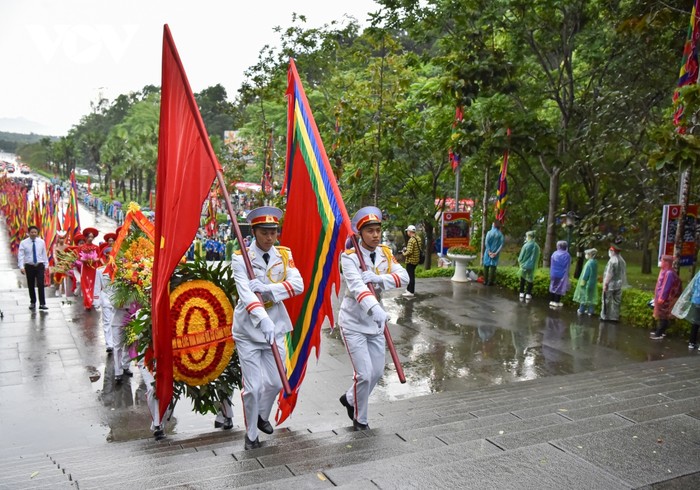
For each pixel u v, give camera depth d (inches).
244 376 233.0
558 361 430.9
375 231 254.4
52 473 200.5
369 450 184.1
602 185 742.5
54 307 587.8
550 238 735.1
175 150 249.0
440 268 816.3
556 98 698.8
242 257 229.1
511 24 663.8
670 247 498.0
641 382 324.8
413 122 931.3
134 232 331.0
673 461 155.3
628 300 546.0
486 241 721.0
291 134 278.2
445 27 721.0
